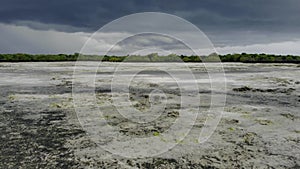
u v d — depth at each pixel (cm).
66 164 473
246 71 2695
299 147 557
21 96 1147
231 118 791
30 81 1734
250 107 952
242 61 5159
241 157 505
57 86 1496
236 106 969
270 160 491
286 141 594
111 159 496
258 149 545
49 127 697
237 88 1406
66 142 585
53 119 777
